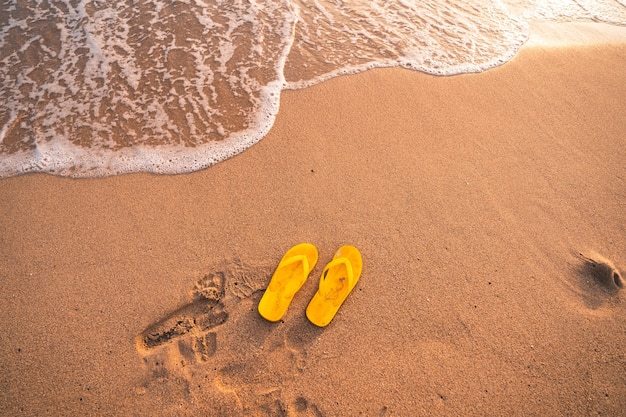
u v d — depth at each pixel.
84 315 2.54
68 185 3.22
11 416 2.19
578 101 4.09
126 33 4.48
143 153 3.46
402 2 5.26
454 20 5.08
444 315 2.60
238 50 4.37
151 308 2.58
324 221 3.05
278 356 2.41
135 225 2.97
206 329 2.51
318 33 4.68
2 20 4.54
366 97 3.98
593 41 4.92
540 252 2.92
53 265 2.75
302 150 3.50
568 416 2.26
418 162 3.45
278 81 4.08
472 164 3.46
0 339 2.42
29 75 4.02
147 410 2.23
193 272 2.75
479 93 4.11
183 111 3.80
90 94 3.90
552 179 3.38
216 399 2.26
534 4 5.53
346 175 3.33
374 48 4.55
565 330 2.55
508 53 4.64
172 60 4.23
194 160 3.42
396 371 2.37
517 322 2.58
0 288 2.63
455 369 2.39
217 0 4.93
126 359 2.38
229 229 2.97
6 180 3.22
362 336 2.50
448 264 2.84
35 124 3.64
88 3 4.79
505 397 2.30
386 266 2.82
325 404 2.26
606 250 2.94
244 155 3.46
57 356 2.38
